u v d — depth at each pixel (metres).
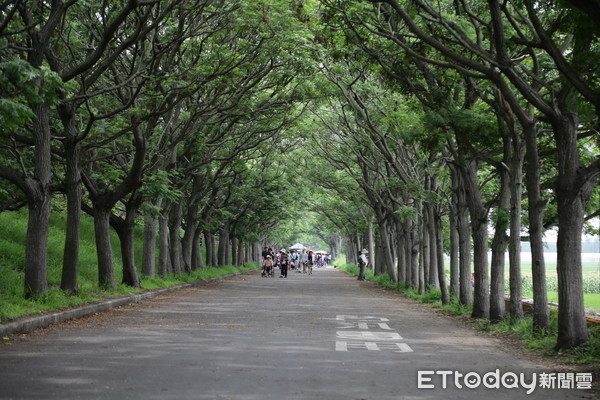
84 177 21.42
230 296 25.81
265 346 10.73
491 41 12.50
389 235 43.78
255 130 27.12
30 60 15.16
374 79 23.86
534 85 14.21
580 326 10.91
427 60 12.36
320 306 21.12
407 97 17.20
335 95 24.36
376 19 14.08
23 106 10.19
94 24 18.11
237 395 6.67
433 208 23.92
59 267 25.52
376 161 29.50
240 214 50.47
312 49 20.08
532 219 13.21
